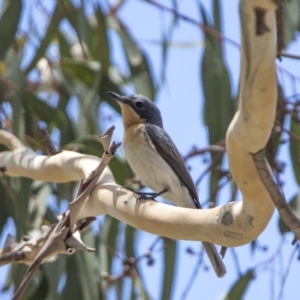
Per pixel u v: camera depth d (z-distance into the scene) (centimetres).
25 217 1121
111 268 1219
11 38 1162
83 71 1369
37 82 1405
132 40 1328
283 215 580
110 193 721
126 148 1084
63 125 1238
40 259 682
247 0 524
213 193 1114
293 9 1130
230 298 1113
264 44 533
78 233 749
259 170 575
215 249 877
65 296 1157
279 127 1069
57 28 1244
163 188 1066
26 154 909
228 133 577
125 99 1130
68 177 847
